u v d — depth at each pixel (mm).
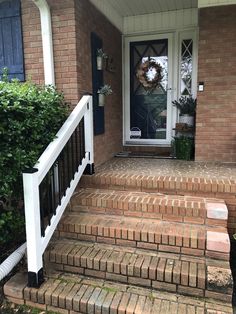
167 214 2717
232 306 2148
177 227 2592
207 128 4043
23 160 2375
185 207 2658
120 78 4910
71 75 3248
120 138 5008
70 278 2393
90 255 2436
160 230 2523
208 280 2094
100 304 2070
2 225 2422
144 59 4973
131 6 4367
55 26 3217
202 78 3938
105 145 4215
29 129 2531
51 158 2455
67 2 3137
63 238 2746
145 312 1986
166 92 4965
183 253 2424
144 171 3523
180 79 4855
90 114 3238
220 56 3830
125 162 4125
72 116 2957
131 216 2828
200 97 3992
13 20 3373
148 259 2367
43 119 2668
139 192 3139
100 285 2301
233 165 3848
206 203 2758
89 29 3553
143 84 5035
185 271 2174
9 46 3445
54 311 2189
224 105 3924
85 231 2666
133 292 2213
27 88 2793
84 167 3219
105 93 3842
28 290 2232
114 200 2869
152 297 2150
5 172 2311
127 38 4941
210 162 4078
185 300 2117
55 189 2789
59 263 2480
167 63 4871
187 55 4766
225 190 2908
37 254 2213
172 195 3043
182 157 4328
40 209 2273
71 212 2975
